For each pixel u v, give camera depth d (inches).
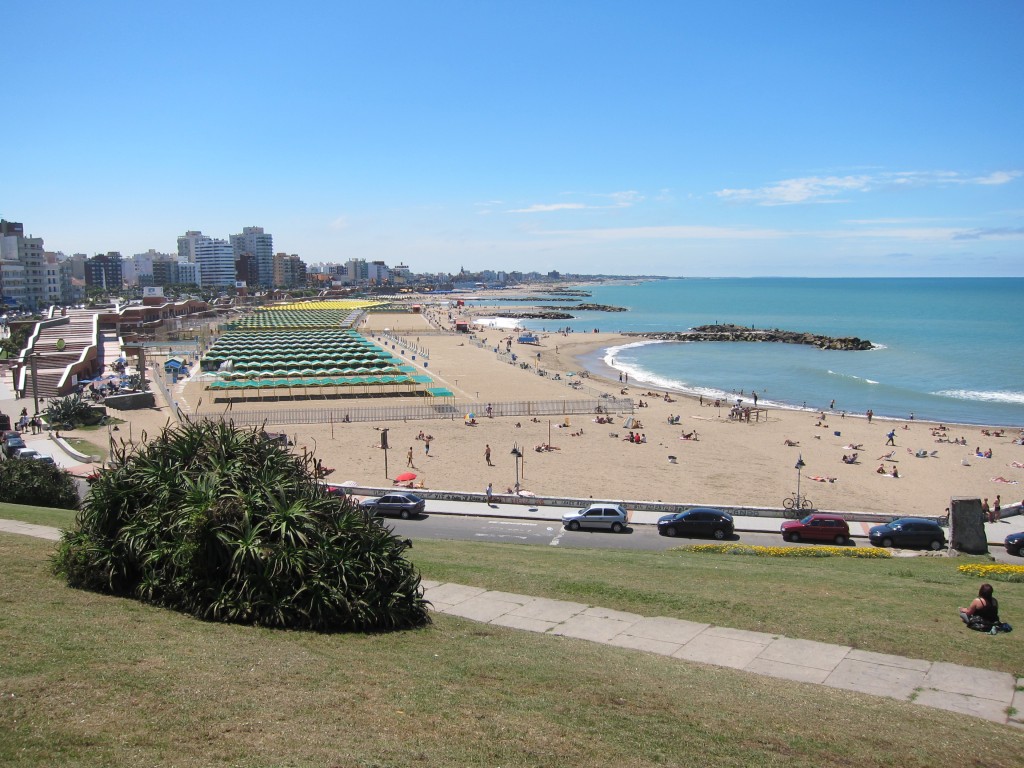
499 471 2016.5
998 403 3565.5
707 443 2488.9
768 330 7126.0
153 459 715.4
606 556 1072.2
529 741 433.1
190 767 369.7
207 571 633.0
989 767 434.9
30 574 696.4
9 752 363.3
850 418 3132.4
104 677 462.9
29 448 2038.6
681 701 512.1
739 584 855.1
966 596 810.8
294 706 453.1
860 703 527.5
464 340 6225.4
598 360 5290.4
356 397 3336.6
